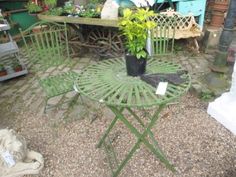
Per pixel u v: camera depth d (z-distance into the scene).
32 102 3.18
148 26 1.79
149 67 2.19
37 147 2.49
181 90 1.84
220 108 2.69
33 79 3.73
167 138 2.52
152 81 1.91
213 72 3.18
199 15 4.43
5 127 2.76
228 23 2.84
